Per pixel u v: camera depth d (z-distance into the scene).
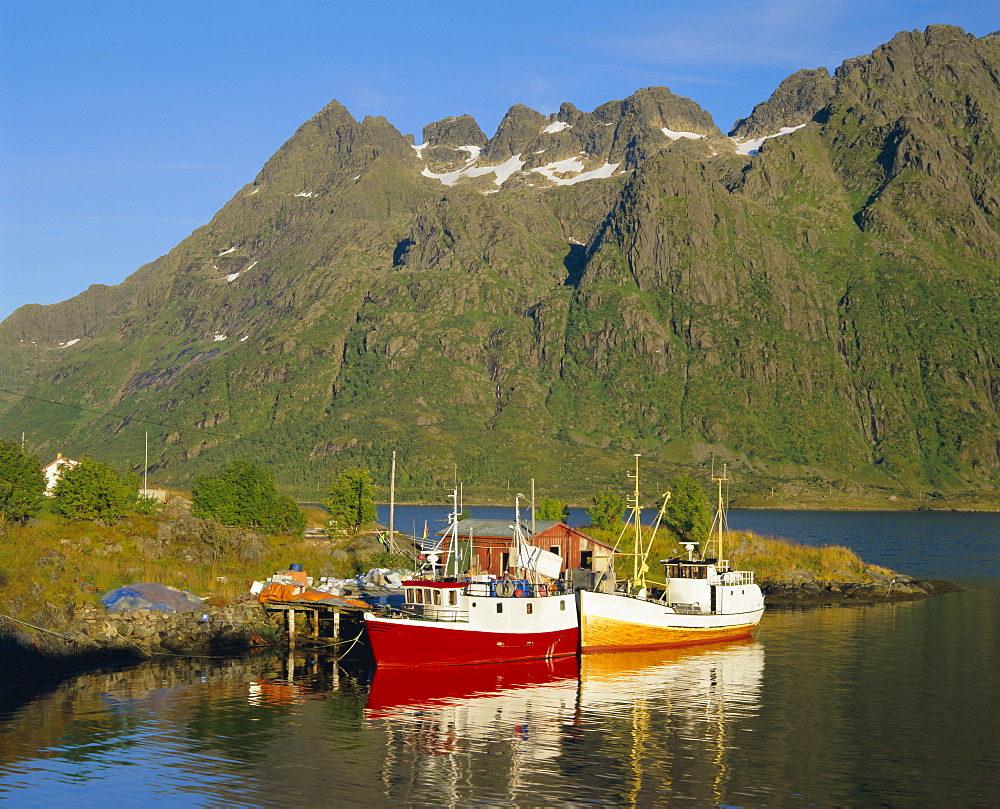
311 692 67.12
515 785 48.19
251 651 81.25
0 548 84.81
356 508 133.25
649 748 54.25
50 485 143.25
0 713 60.31
